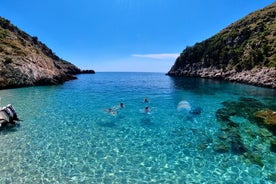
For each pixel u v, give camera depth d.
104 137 17.02
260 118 22.08
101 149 14.81
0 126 18.42
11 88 44.03
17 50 58.88
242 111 25.44
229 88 48.56
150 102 31.30
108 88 49.78
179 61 116.06
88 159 13.36
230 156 13.89
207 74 84.38
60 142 15.87
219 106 28.38
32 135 17.12
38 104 28.61
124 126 19.73
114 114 23.91
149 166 12.66
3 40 63.50
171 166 12.68
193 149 14.92
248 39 82.44
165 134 17.75
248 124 20.28
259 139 16.55
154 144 15.76
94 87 51.69
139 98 34.97
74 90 44.66
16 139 16.22
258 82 53.00
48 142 15.81
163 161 13.25
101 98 34.62
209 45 99.12
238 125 20.00
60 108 26.50
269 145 15.44
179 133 17.98
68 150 14.55
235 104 29.73
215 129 18.94
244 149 14.87
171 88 50.06
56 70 71.25
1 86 42.25
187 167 12.58
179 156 13.91
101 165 12.68
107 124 20.28
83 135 17.38
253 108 27.12
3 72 44.97
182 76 104.44
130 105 28.89
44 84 53.06
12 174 11.48
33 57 61.09
